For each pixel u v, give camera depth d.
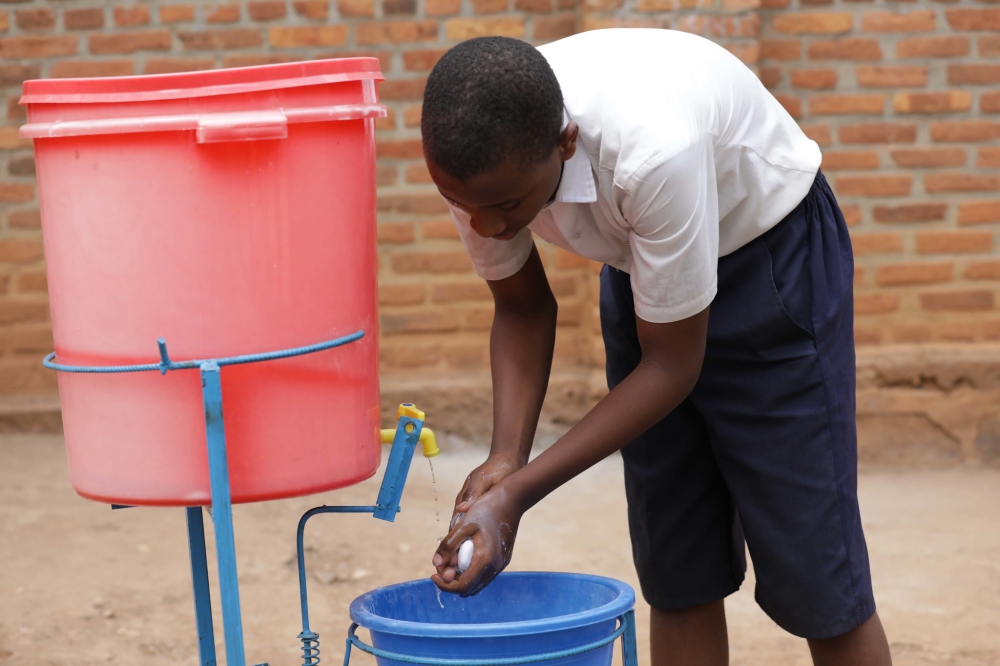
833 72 4.21
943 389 4.18
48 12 4.13
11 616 2.62
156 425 1.41
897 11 4.20
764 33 4.20
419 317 4.31
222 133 1.34
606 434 1.52
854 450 1.79
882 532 3.40
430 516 3.46
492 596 1.74
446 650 1.42
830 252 1.75
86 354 1.43
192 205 1.37
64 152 1.39
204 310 1.39
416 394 4.20
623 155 1.42
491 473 1.63
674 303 1.48
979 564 3.11
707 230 1.47
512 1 4.20
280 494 1.45
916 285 4.29
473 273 4.30
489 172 1.32
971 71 4.22
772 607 1.82
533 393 1.79
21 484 3.53
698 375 1.63
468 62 1.31
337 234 1.46
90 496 1.47
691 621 2.00
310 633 1.59
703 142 1.49
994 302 4.29
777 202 1.69
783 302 1.71
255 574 2.96
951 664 2.48
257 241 1.39
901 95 4.23
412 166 4.25
